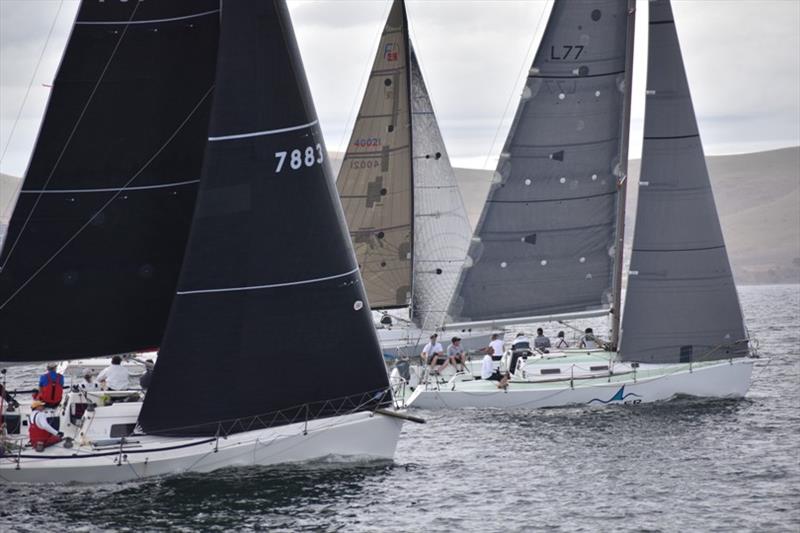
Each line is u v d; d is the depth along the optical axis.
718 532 82.69
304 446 95.94
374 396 98.50
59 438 94.75
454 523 84.38
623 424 123.75
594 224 146.12
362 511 86.25
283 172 96.12
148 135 98.44
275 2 96.88
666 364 137.88
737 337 138.00
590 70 145.12
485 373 141.00
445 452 109.81
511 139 147.00
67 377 143.62
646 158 137.38
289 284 95.94
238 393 94.75
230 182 94.94
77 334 98.00
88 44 96.62
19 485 91.06
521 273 147.88
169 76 98.44
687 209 136.75
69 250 97.50
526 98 146.12
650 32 136.88
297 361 96.06
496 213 147.62
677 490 94.75
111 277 98.38
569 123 145.88
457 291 149.00
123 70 97.50
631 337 137.88
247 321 95.00
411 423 126.88
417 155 185.88
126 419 95.44
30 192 96.69
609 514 87.38
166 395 93.88
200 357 94.25
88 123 97.25
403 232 184.00
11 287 96.69
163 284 99.44
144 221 98.75
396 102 182.75
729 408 132.88
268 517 83.94
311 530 81.50
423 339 183.88
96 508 85.50
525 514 87.12
